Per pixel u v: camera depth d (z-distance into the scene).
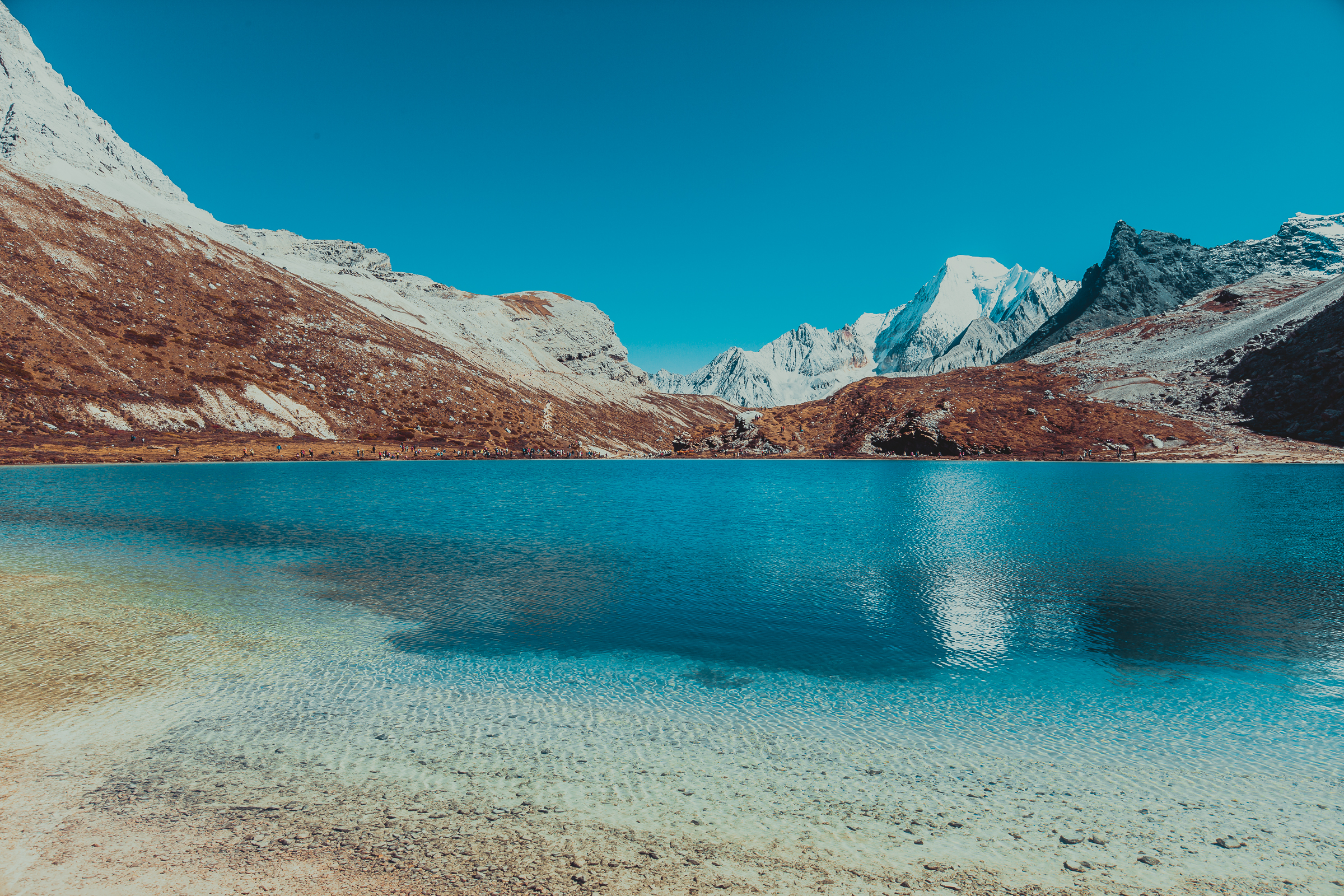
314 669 18.14
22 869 9.30
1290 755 13.62
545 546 37.91
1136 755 13.66
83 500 55.78
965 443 151.88
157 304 148.75
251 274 186.38
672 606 24.83
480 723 14.95
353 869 9.51
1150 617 23.52
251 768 12.62
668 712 15.73
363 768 12.69
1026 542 39.47
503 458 158.62
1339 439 123.69
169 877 9.20
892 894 9.20
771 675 18.14
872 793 12.10
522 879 9.37
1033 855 10.20
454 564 32.38
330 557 33.66
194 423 122.50
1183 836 10.76
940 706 16.17
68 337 122.38
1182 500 62.06
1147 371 174.38
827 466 136.25
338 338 175.88
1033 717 15.48
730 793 12.03
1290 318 165.25
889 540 40.06
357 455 128.88
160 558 32.28
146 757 12.93
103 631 20.78
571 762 13.17
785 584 28.50
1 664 17.77
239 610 23.59
